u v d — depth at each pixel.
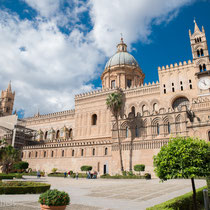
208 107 53.03
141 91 69.69
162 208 11.16
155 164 15.65
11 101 128.38
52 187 30.81
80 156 64.56
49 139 87.12
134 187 30.61
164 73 65.75
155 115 53.78
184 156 13.93
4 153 51.66
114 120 59.94
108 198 20.69
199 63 58.94
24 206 15.92
